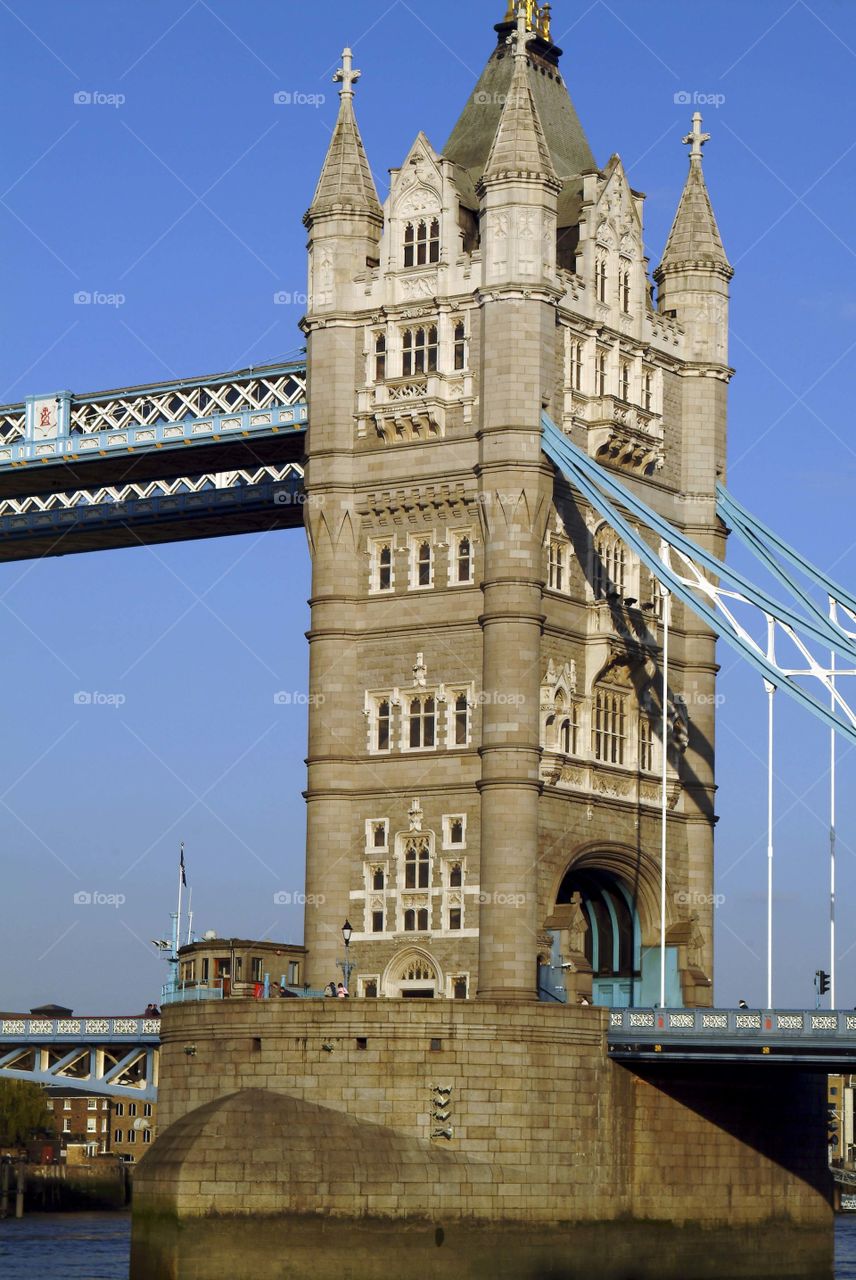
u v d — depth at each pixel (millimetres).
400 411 112812
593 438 114375
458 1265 98750
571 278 113875
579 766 112312
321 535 114875
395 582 113250
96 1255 131625
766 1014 100125
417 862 110875
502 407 109938
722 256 122938
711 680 120562
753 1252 110875
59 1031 128125
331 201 116312
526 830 107812
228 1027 102562
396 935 110500
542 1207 101188
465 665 110875
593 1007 103938
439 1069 100125
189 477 132250
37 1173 193125
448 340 113062
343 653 114000
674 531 110375
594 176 116562
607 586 115625
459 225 114188
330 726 113375
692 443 121312
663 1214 106250
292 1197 96500
